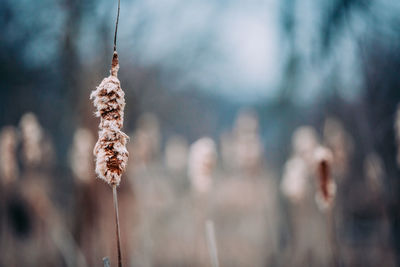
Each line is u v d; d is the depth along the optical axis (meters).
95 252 7.18
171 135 23.14
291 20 10.39
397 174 7.18
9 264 8.09
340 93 8.52
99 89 2.32
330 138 8.30
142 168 9.91
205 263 8.82
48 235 8.45
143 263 7.11
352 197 9.29
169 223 11.67
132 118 15.77
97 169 2.29
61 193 10.27
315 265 7.71
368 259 7.13
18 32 13.41
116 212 2.28
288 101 11.20
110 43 9.90
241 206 11.71
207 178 6.70
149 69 17.55
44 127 13.15
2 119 14.02
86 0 9.88
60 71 10.58
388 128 7.31
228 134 15.17
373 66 7.73
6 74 14.00
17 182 8.22
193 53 20.67
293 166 8.37
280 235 9.55
